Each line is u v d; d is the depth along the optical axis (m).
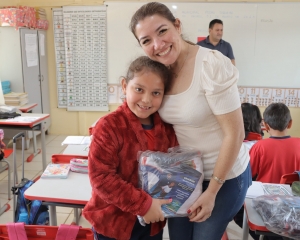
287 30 4.56
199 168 1.19
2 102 3.96
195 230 1.35
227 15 4.58
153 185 1.17
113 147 1.17
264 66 4.70
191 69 1.13
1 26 4.24
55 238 1.20
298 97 4.75
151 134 1.27
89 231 1.19
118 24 4.75
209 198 1.15
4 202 2.91
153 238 1.44
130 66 1.21
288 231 1.27
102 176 1.13
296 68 4.66
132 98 1.19
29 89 4.55
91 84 5.02
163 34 1.07
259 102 4.82
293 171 1.97
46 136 5.14
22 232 1.21
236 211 1.28
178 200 1.17
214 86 1.04
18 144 4.30
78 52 4.91
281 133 2.06
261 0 4.52
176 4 4.60
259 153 2.03
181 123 1.21
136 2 4.66
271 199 1.42
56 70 5.03
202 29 4.64
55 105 5.20
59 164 1.93
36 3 4.87
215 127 1.18
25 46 4.39
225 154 1.11
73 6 4.77
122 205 1.12
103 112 5.13
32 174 3.54
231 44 4.68
